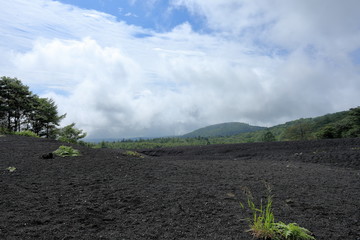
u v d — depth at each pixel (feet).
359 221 12.62
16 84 80.69
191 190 16.60
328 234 11.07
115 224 11.41
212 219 12.23
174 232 10.78
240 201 14.99
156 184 17.61
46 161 21.29
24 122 87.25
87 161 22.79
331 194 17.16
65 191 14.96
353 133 107.65
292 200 15.52
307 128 147.02
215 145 63.10
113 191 15.56
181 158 50.21
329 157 35.91
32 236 9.80
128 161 24.79
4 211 11.73
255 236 10.53
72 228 10.73
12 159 20.97
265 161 36.55
